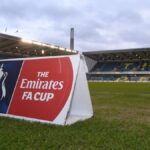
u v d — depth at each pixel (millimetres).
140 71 61062
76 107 6402
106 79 66000
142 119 6855
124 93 19172
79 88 6516
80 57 6496
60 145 4055
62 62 6543
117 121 6262
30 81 6781
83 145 4074
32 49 47562
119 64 67688
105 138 4457
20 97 6730
